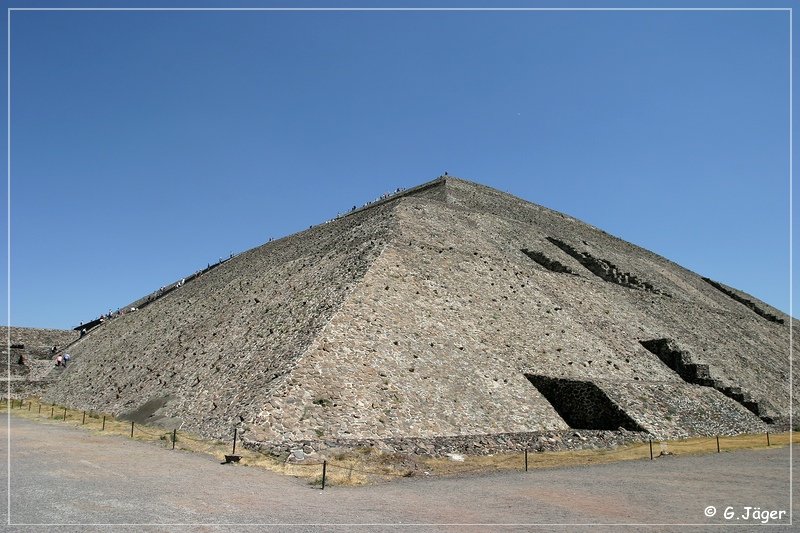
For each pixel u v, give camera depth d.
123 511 13.05
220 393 28.33
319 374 25.19
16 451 21.45
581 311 40.47
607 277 50.75
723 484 17.98
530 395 29.72
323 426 23.17
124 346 49.34
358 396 24.98
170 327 46.44
